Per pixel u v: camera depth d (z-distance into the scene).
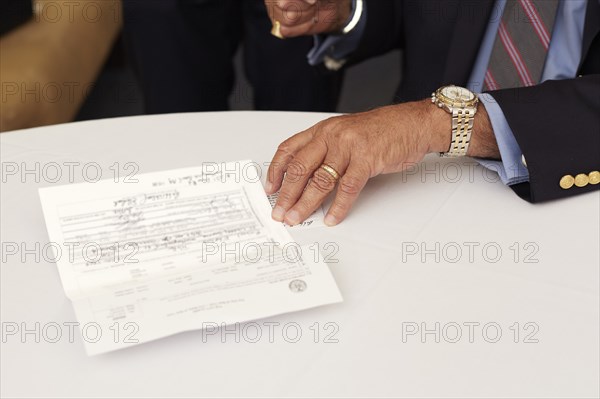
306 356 0.71
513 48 1.27
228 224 0.89
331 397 0.67
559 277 0.82
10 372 0.69
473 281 0.81
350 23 1.43
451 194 0.97
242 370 0.69
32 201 0.95
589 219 0.92
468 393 0.67
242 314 0.74
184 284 0.78
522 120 0.97
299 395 0.67
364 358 0.71
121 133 1.12
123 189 0.93
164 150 1.07
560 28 1.27
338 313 0.76
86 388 0.67
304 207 0.91
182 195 0.93
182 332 0.73
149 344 0.72
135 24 1.98
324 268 0.80
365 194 0.97
